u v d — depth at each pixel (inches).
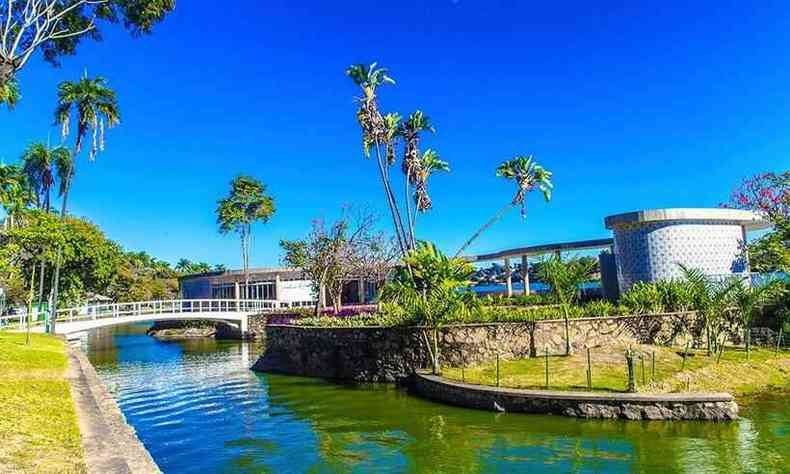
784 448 433.1
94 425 348.2
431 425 542.9
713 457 416.8
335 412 631.2
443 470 419.8
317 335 903.1
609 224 1059.9
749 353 741.9
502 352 760.3
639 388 567.2
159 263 3703.3
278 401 711.1
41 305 1487.5
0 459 259.6
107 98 1368.1
